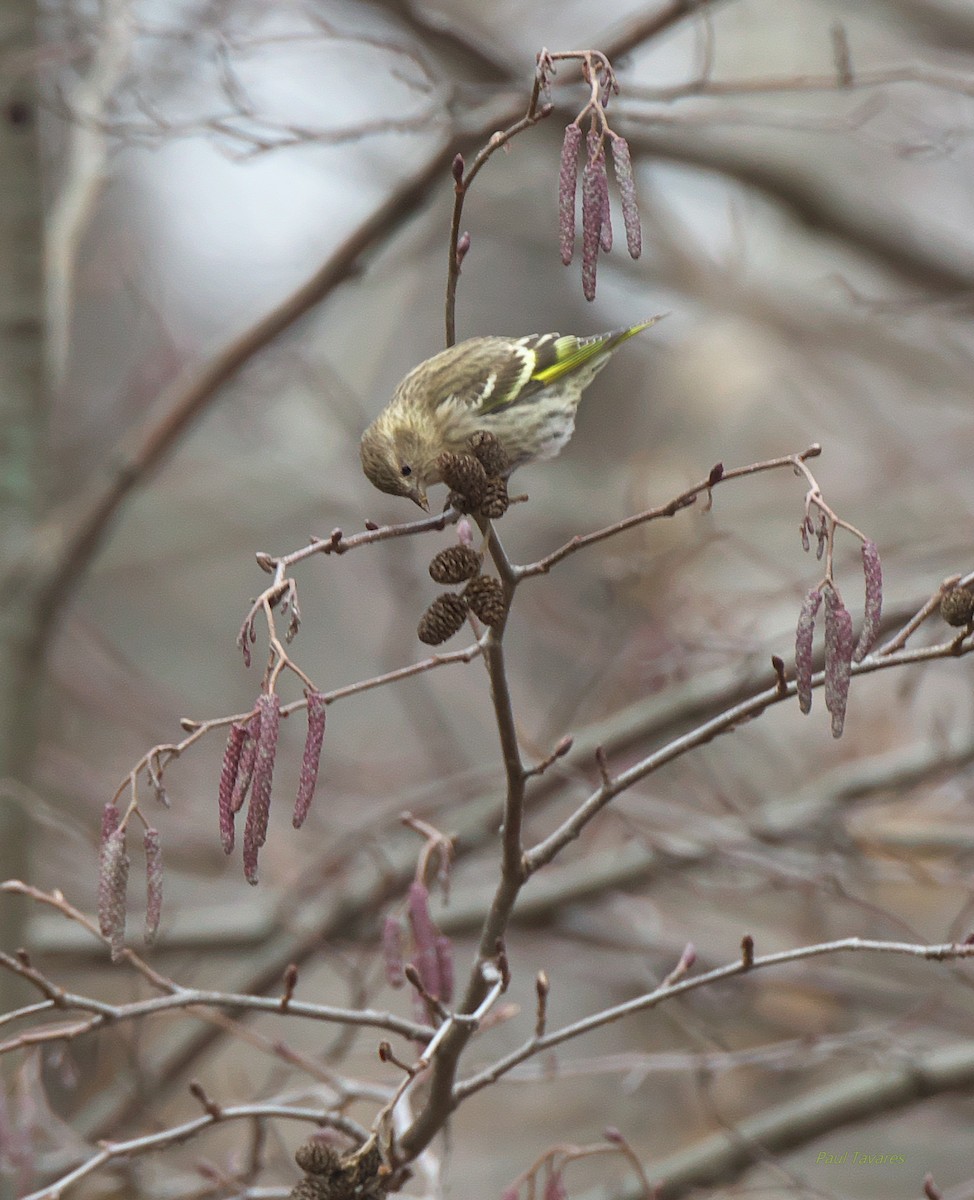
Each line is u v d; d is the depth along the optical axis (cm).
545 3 1764
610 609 1205
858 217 1459
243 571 2073
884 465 1473
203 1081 1319
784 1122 990
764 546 1560
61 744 1545
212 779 1462
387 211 1029
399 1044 1362
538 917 1201
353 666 1955
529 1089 1484
